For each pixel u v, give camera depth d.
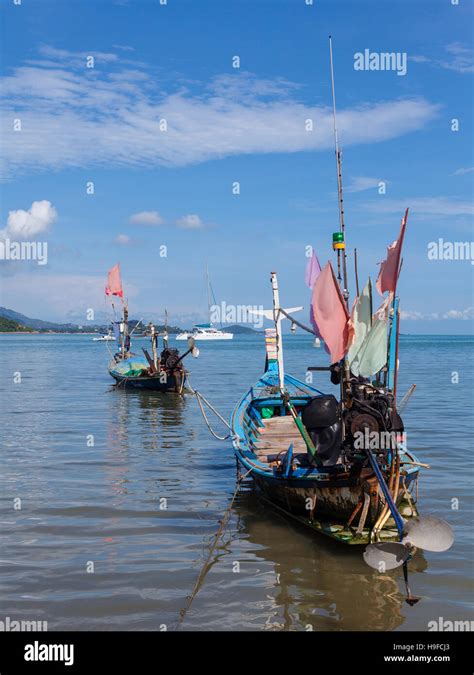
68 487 14.43
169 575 9.62
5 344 151.12
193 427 23.25
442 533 9.00
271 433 15.69
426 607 8.62
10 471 15.98
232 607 8.65
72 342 171.88
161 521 12.11
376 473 9.88
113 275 44.94
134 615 8.45
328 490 10.87
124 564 10.03
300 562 10.12
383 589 9.15
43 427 23.17
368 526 10.82
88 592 9.06
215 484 14.77
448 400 29.42
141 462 17.08
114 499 13.49
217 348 112.62
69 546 10.79
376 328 10.84
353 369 11.12
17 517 12.27
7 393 35.72
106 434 21.64
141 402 31.09
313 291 10.61
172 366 33.69
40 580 9.45
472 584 9.26
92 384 41.72
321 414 11.03
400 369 52.09
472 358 71.69
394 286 10.62
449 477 14.75
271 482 11.89
